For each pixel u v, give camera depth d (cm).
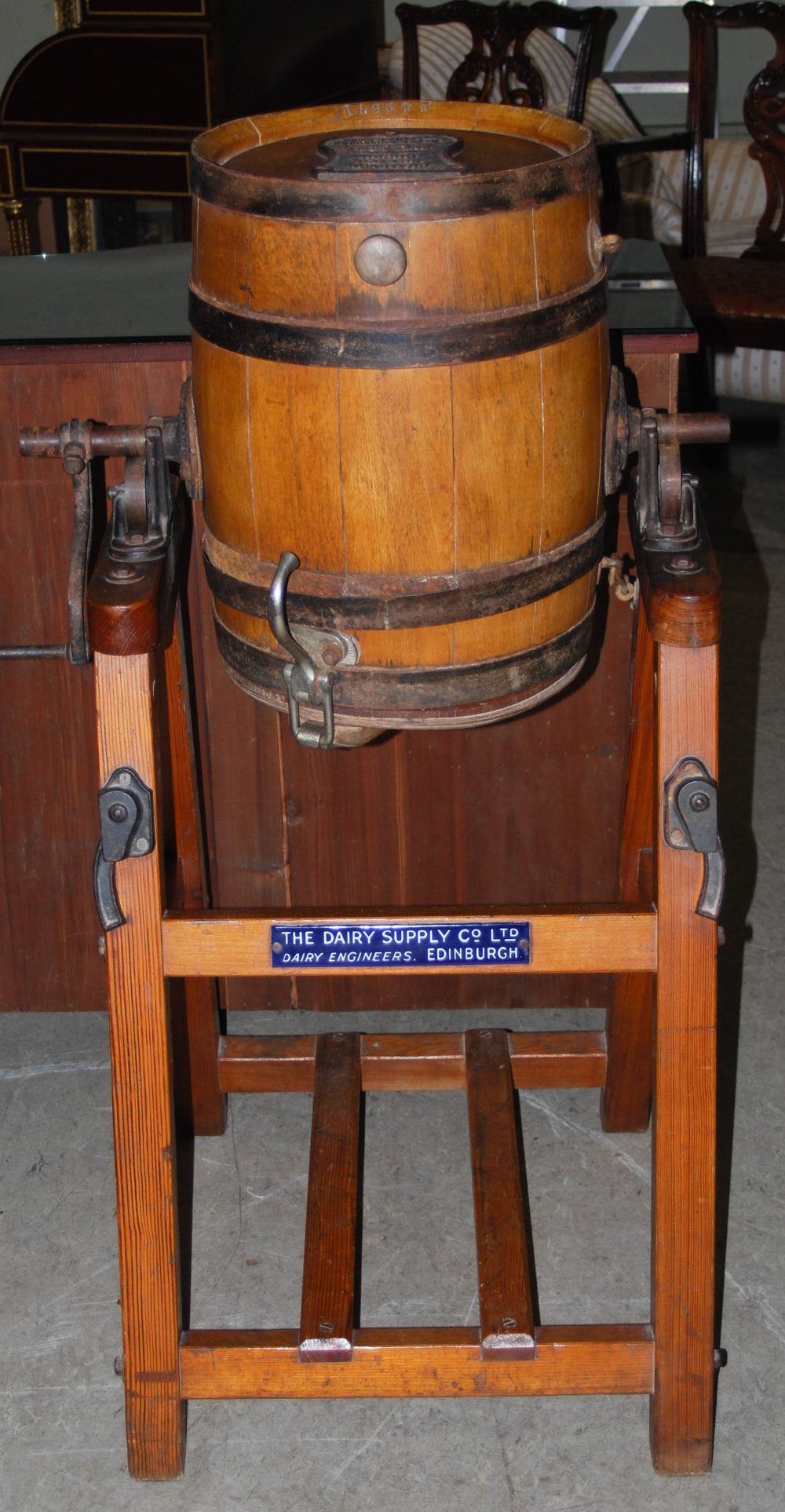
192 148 127
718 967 217
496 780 193
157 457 135
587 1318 164
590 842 196
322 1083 178
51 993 207
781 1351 160
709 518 368
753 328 359
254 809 195
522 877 199
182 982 180
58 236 507
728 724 280
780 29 372
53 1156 186
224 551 129
